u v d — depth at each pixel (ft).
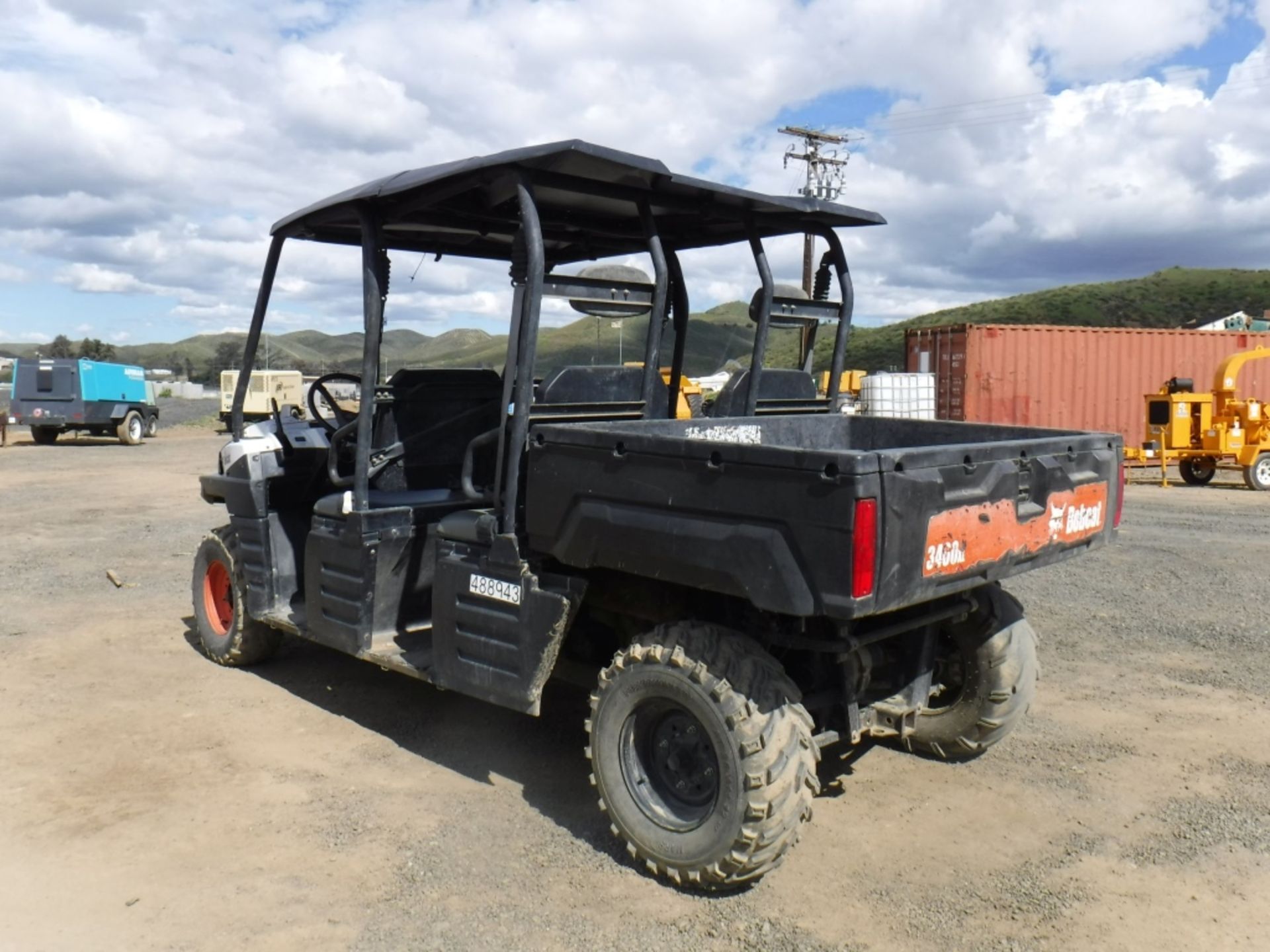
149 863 11.73
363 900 10.92
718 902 10.92
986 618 14.11
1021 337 58.54
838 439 16.84
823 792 13.85
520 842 12.31
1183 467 51.21
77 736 15.75
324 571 15.56
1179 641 21.08
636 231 16.62
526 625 12.29
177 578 27.68
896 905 10.89
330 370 19.69
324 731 16.06
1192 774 14.37
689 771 11.39
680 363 17.92
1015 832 12.64
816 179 113.60
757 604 10.03
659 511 10.93
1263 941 10.21
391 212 14.73
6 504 44.04
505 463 12.73
